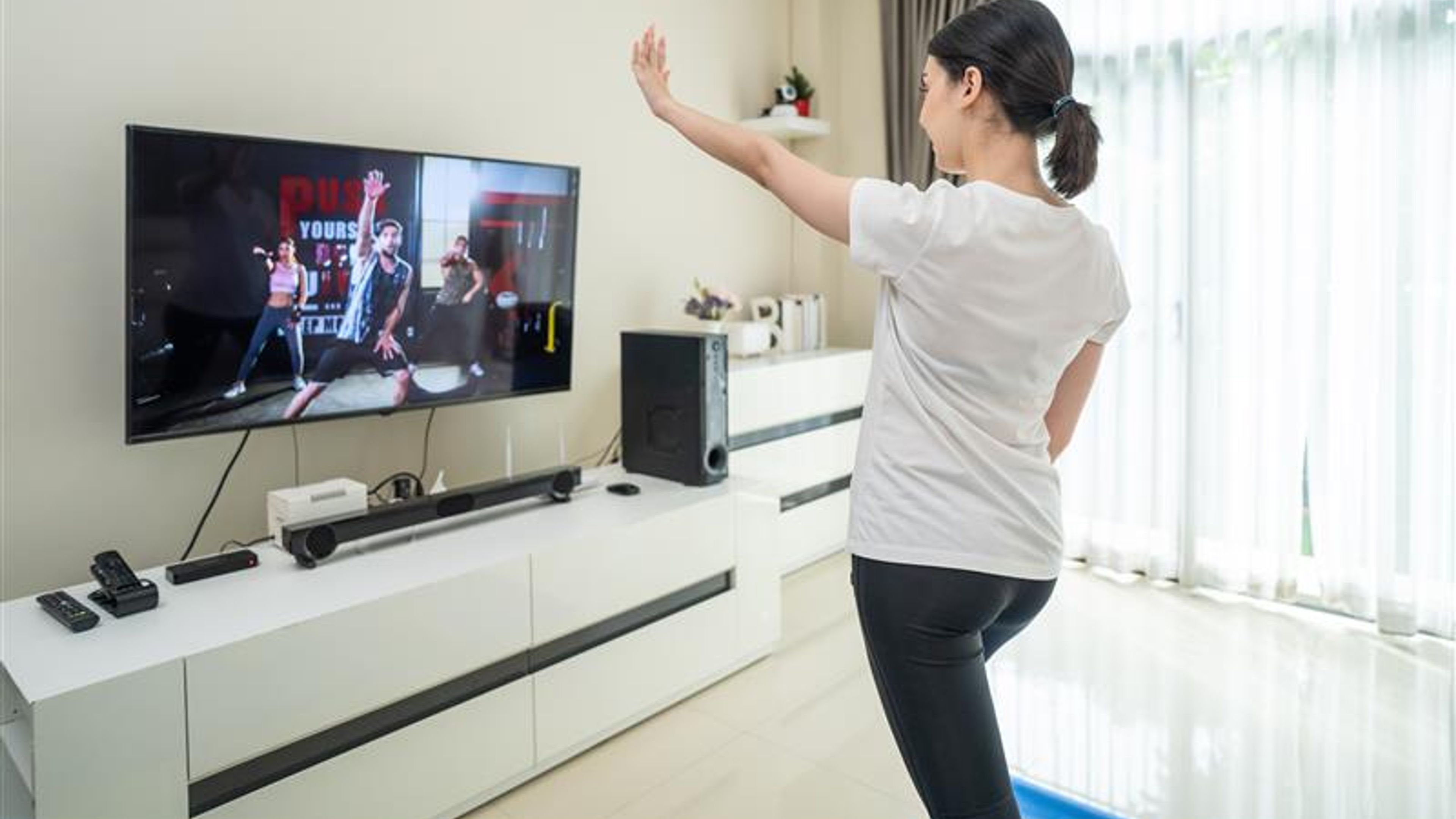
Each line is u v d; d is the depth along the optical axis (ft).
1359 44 9.84
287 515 7.10
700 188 12.37
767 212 13.55
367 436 8.93
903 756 3.76
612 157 11.12
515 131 10.00
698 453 9.07
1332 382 10.39
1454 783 7.20
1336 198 10.16
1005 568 3.47
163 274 6.63
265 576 6.62
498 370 8.95
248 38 7.84
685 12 11.97
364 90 8.66
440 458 9.57
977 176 3.65
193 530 7.85
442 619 6.59
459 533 7.59
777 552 9.50
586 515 8.11
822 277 13.96
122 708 5.17
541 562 7.22
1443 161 9.53
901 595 3.49
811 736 7.94
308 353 7.52
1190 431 11.27
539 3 10.16
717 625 8.79
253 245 7.07
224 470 7.99
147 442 6.71
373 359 7.96
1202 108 10.96
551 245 9.23
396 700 6.37
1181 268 11.28
